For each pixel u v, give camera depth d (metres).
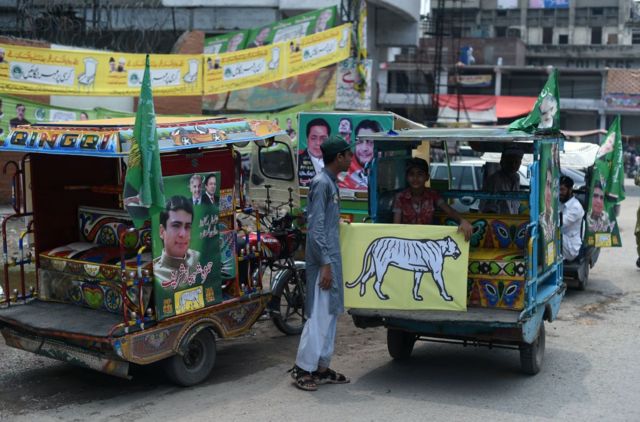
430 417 5.06
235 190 6.21
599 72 45.72
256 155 8.37
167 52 21.08
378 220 6.29
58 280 6.13
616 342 7.18
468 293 5.70
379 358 6.66
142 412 5.18
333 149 5.52
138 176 4.83
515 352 6.84
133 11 20.41
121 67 14.37
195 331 5.64
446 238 5.50
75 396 5.54
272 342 7.20
